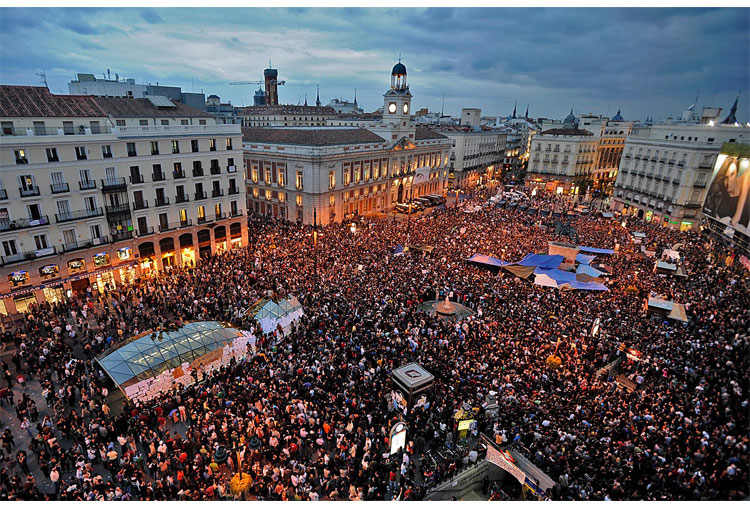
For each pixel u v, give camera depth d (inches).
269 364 998.4
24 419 802.8
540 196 3656.5
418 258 1747.0
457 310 1366.9
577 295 1437.0
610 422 805.2
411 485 715.4
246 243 2050.9
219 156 1854.1
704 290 1455.5
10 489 649.0
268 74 7111.2
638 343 1099.3
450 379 951.0
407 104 3228.3
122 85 2201.0
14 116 1285.7
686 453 733.9
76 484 679.7
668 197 2731.3
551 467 741.9
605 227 2391.7
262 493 677.9
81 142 1397.6
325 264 1596.9
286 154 2566.4
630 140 3213.6
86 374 981.2
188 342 986.1
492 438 844.6
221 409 861.2
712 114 3120.1
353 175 2832.2
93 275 1502.2
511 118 7509.8
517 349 1035.3
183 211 1769.2
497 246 1929.1
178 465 724.0
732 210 2102.6
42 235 1366.9
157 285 1429.6
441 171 3944.4
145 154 1588.3
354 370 948.6
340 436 774.5
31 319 1188.5
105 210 1497.3
